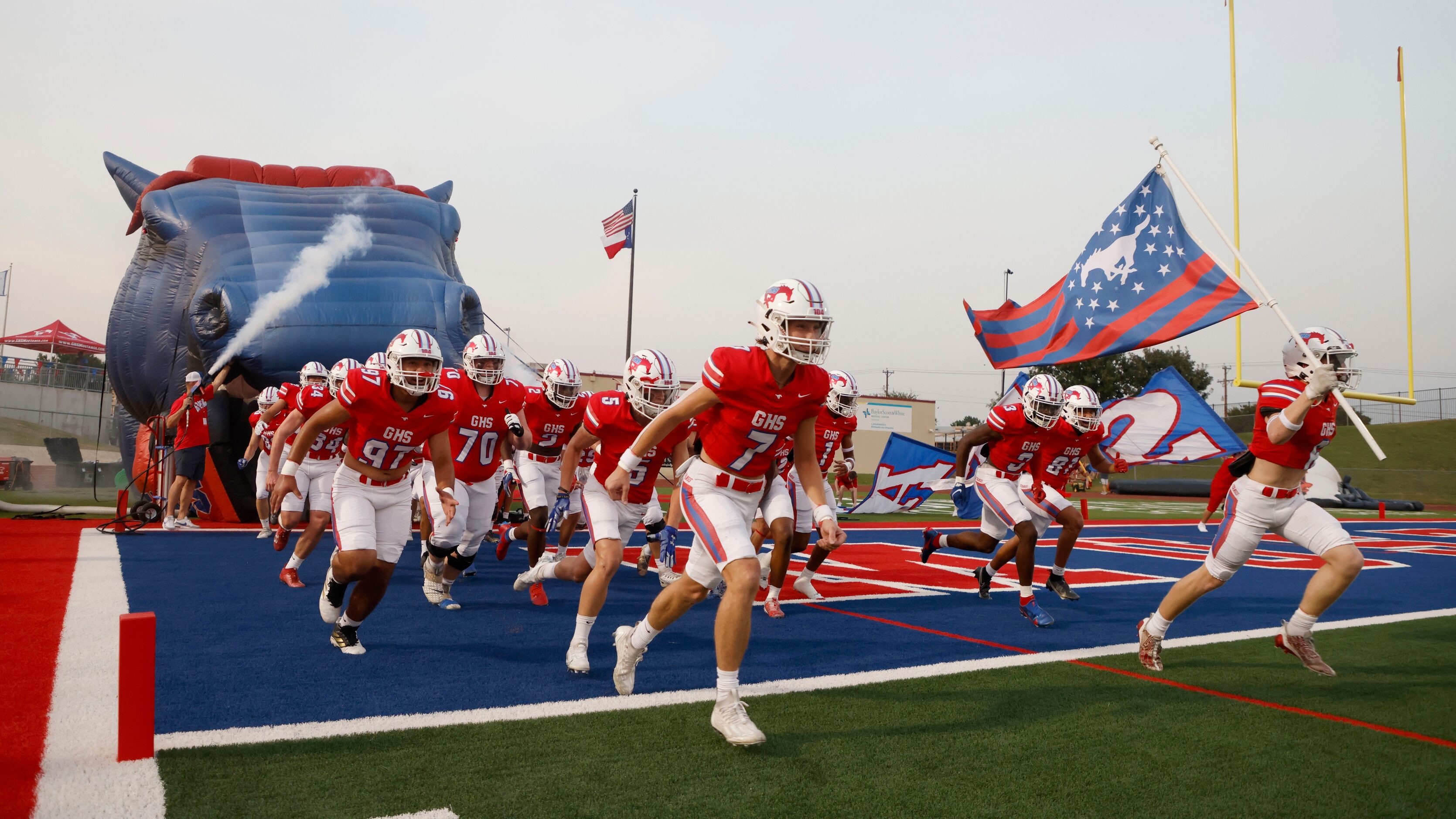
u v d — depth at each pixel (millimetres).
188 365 14242
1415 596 8766
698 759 3420
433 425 5156
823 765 3395
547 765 3316
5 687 4188
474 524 6844
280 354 13281
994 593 8336
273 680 4453
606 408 5516
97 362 46656
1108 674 5008
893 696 4422
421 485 6918
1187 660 5426
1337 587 4883
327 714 3885
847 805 3008
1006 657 5387
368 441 5043
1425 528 19656
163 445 13211
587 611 4789
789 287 3844
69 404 36656
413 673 4684
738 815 2896
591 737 3652
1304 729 3988
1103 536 15656
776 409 3934
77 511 14789
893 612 7109
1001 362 10242
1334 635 6430
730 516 3951
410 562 9719
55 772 3104
